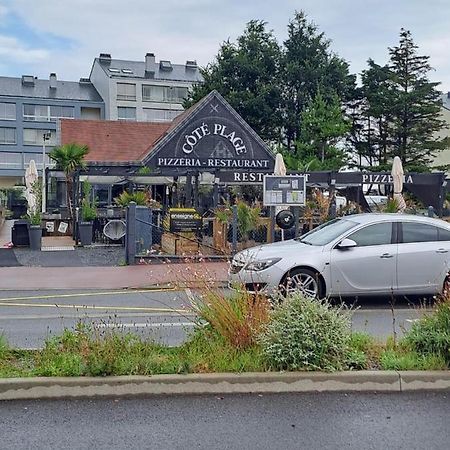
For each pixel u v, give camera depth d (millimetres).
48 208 31750
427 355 6207
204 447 4656
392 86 46938
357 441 4758
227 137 33250
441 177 23219
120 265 17250
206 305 6688
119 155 37781
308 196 24531
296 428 4992
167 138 32375
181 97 82312
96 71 83812
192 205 29844
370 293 10828
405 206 22547
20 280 14844
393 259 10828
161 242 20250
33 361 6344
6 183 77562
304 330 5969
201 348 6336
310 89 49125
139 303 11797
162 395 5672
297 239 12055
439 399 5629
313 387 5777
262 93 48000
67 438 4805
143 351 6250
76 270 16375
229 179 24688
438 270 10914
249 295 6922
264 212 22703
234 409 5379
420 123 46844
